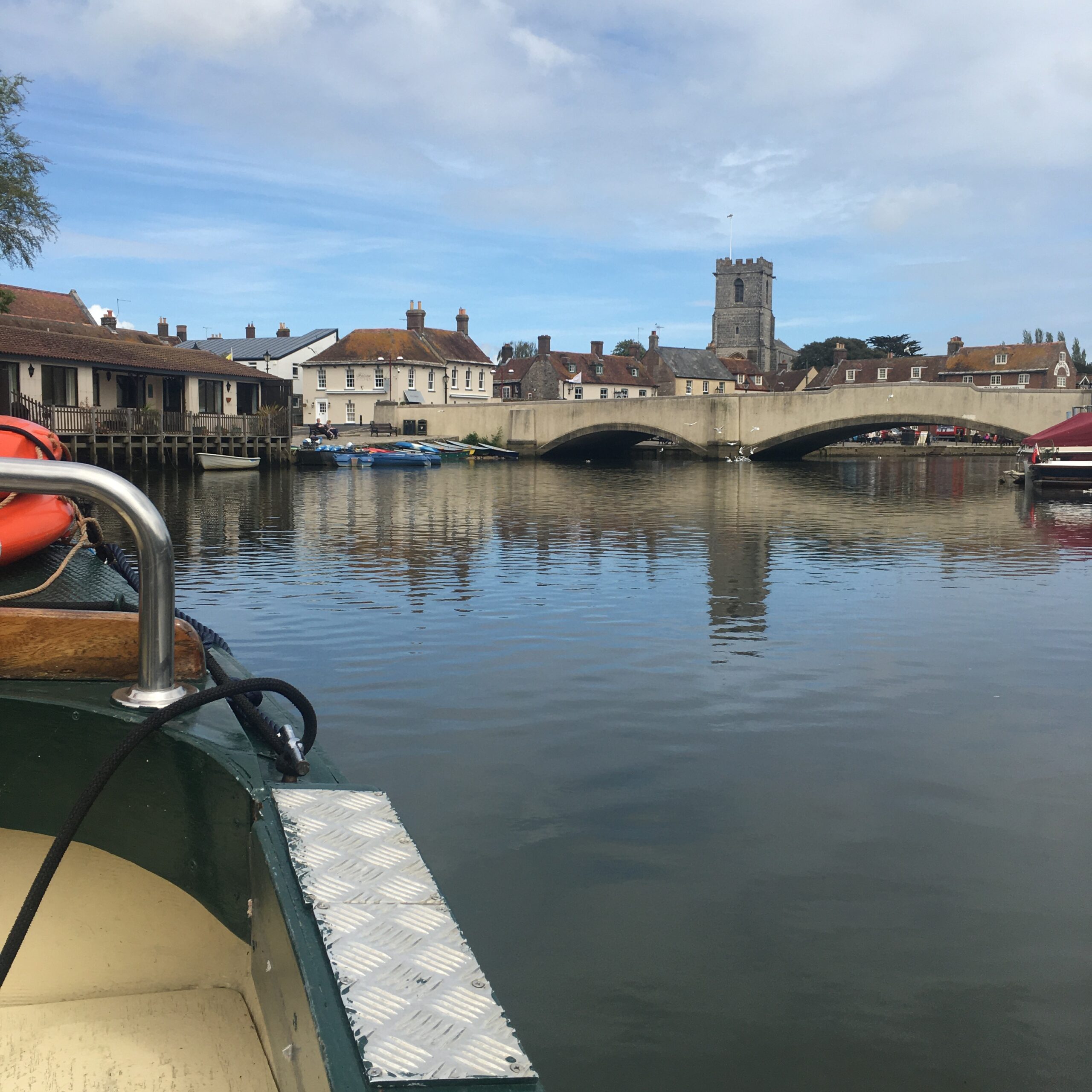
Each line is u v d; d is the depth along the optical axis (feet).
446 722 20.40
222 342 226.58
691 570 41.75
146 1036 6.40
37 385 107.34
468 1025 3.78
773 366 400.26
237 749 5.67
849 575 40.73
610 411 163.94
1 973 4.83
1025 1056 9.80
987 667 25.27
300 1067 4.11
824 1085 9.39
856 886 13.37
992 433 129.08
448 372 210.79
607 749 18.84
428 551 48.14
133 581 8.91
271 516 66.44
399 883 4.71
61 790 5.90
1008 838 14.94
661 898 12.97
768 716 21.04
